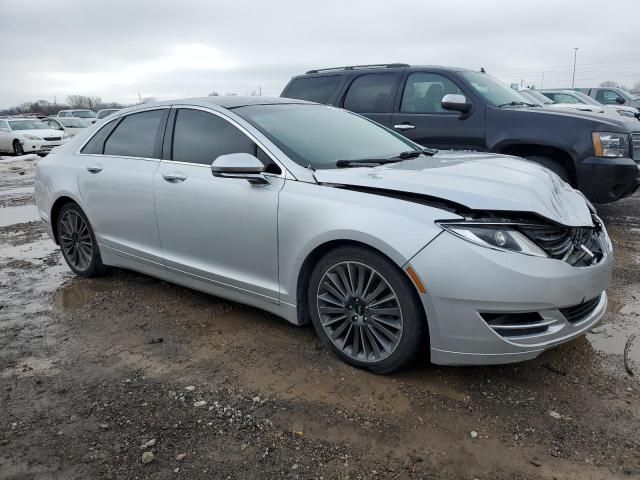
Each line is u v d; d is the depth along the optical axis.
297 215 3.26
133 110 4.61
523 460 2.41
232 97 4.31
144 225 4.25
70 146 5.10
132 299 4.47
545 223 2.86
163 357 3.45
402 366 3.04
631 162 5.93
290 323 3.87
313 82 7.85
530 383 3.01
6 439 2.66
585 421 2.66
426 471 2.36
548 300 2.76
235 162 3.32
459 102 6.34
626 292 4.30
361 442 2.56
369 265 3.01
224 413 2.82
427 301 2.80
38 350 3.61
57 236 5.24
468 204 2.83
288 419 2.75
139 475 2.38
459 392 2.94
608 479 2.28
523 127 6.19
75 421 2.79
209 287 3.94
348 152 3.79
